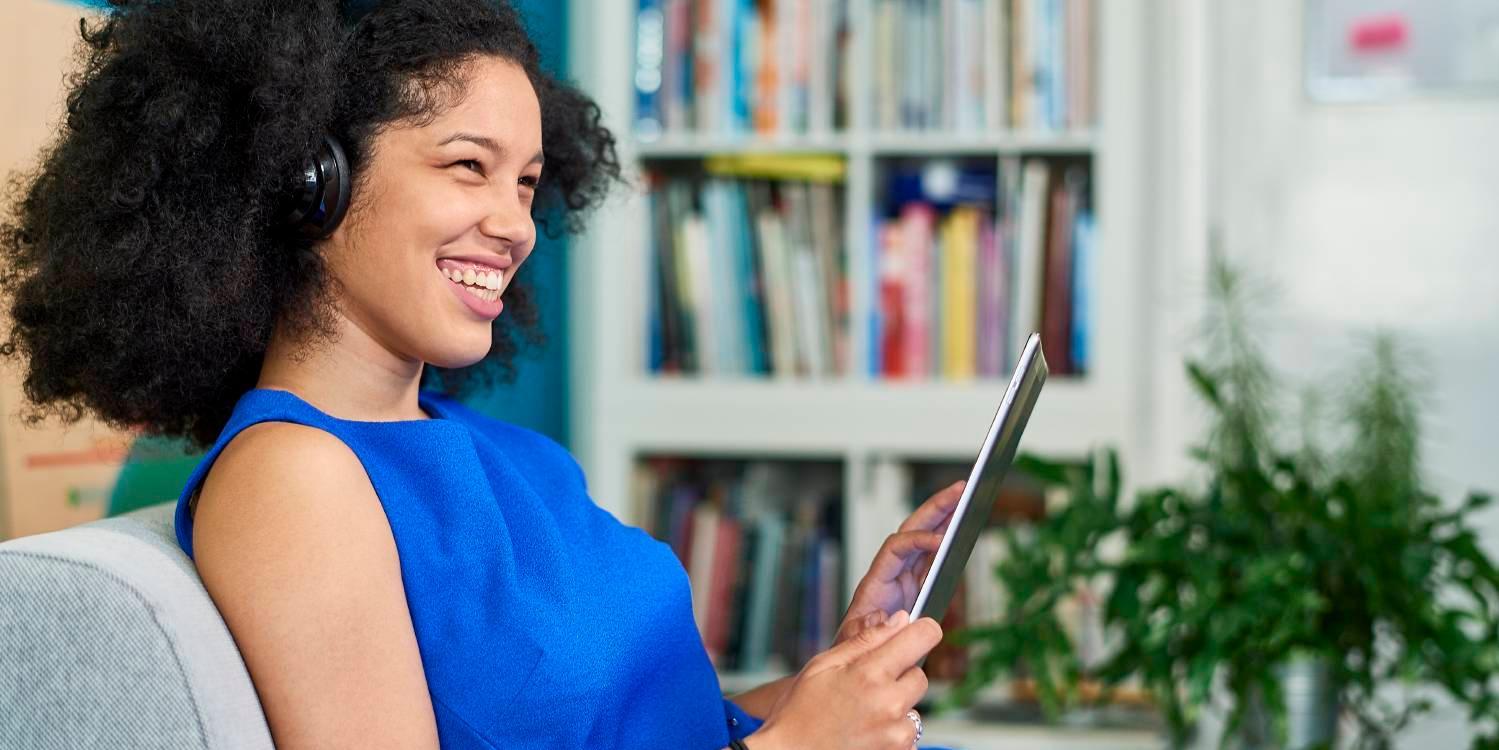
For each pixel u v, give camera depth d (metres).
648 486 2.69
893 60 2.59
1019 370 1.17
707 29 2.63
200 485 0.97
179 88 0.98
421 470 1.02
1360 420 2.26
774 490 2.89
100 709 0.83
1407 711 2.03
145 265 0.98
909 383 2.55
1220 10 2.56
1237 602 1.89
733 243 2.66
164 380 1.04
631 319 2.68
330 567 0.91
